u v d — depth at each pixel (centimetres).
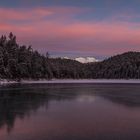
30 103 3775
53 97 4731
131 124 2248
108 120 2433
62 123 2294
